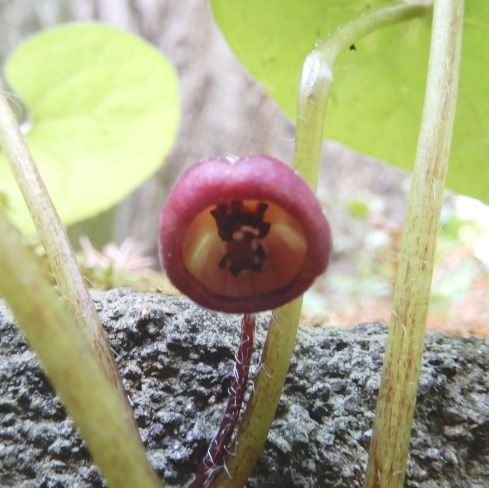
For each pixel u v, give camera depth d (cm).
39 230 6
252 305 5
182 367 7
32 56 11
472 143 10
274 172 5
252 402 6
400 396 6
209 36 27
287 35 10
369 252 18
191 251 5
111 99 12
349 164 26
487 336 9
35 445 7
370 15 8
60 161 12
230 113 27
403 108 10
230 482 6
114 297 8
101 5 28
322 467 7
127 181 13
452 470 7
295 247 5
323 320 10
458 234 19
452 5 7
